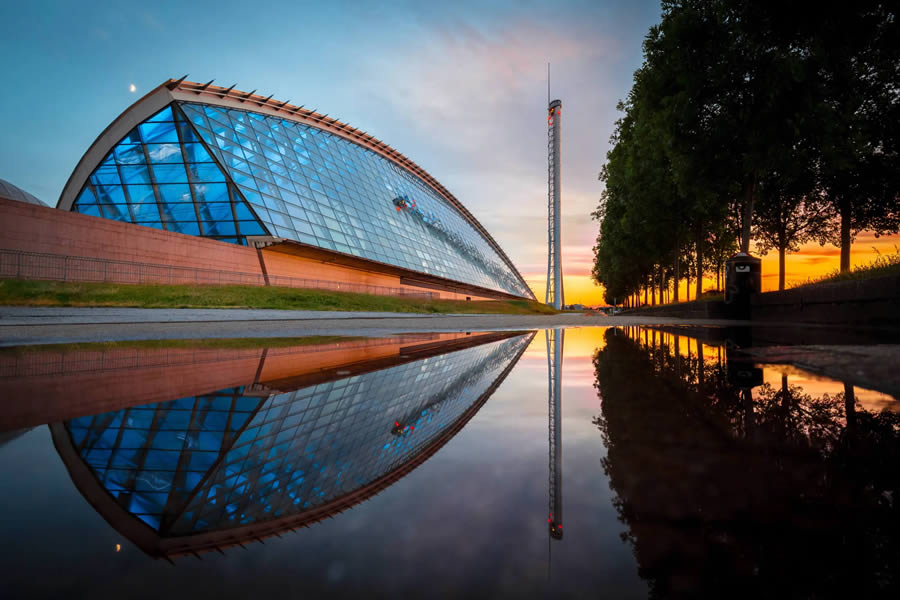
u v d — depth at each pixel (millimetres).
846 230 17516
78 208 31359
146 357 3773
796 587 415
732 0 11445
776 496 687
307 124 44969
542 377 2371
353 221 42219
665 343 4930
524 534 561
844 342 4328
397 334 8297
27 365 3145
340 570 444
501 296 83688
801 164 13484
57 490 740
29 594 351
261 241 30125
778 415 1338
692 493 719
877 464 859
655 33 15781
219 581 415
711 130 14578
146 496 718
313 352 4281
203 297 22516
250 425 1265
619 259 37438
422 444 1079
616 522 598
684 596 386
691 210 22547
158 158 30141
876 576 429
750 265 15211
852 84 13094
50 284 18359
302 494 730
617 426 1227
